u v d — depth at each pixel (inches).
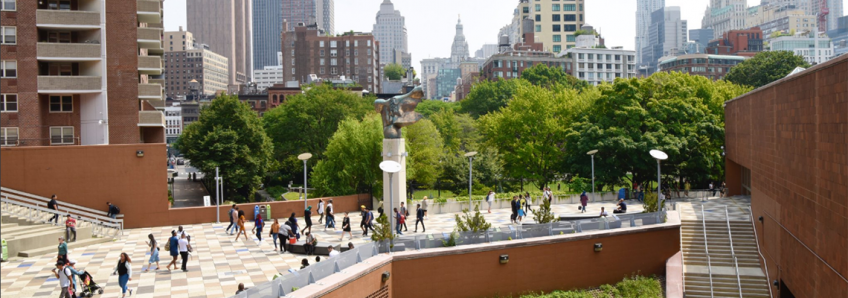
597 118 2370.8
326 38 6737.2
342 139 2269.9
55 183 1529.3
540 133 2657.5
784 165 1188.5
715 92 2630.4
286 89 5083.7
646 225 1358.3
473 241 1130.7
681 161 2237.9
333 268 910.4
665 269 1364.4
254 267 1069.8
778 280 1219.9
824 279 942.4
